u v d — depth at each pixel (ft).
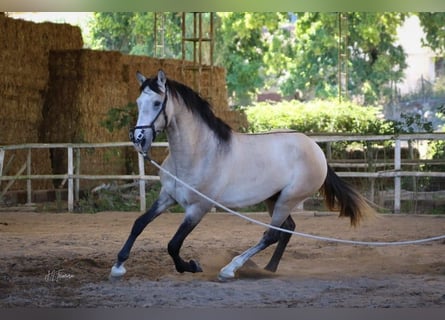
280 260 35.32
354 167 60.49
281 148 30.86
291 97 143.13
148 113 27.89
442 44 129.39
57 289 28.40
